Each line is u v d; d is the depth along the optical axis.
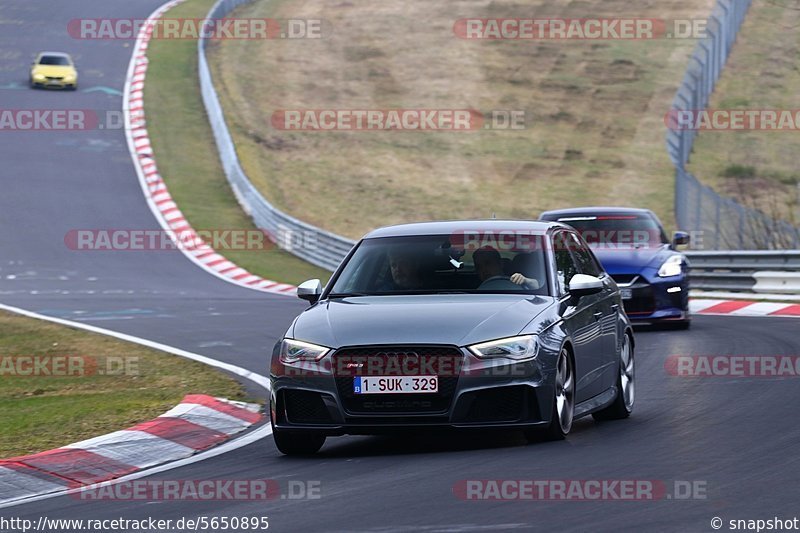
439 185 142.50
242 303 74.31
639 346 50.25
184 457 30.09
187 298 78.75
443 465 25.66
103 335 56.97
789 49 194.38
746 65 186.00
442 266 30.52
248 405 37.28
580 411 29.77
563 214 60.34
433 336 26.91
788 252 70.25
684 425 30.77
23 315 66.50
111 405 37.22
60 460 28.75
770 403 33.97
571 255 32.56
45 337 56.56
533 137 163.62
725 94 173.25
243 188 123.31
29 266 97.25
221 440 32.41
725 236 85.25
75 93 163.88
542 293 29.72
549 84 187.25
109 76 173.88
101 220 115.62
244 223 117.81
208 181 132.25
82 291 83.75
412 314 27.89
